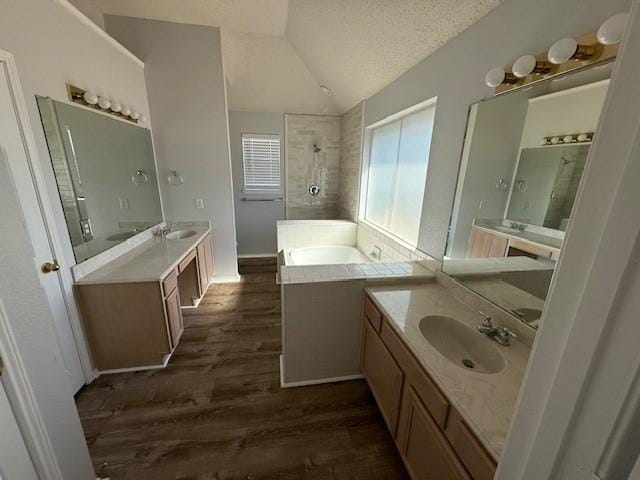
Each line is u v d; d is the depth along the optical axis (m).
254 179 4.54
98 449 1.52
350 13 2.00
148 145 2.96
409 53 2.02
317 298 1.84
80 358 1.90
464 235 1.65
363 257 3.48
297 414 1.76
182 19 2.76
